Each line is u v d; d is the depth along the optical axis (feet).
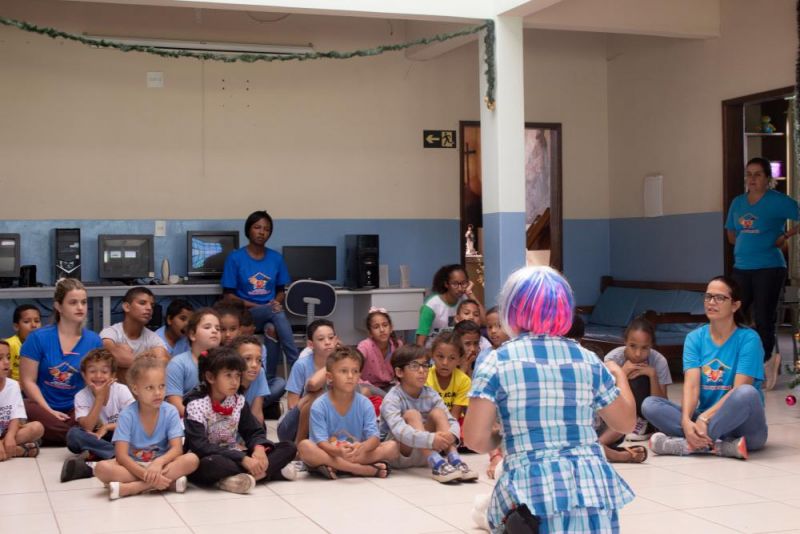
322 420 15.84
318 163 31.07
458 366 18.93
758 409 16.88
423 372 16.25
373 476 15.89
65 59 28.50
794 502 13.78
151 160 29.32
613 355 19.72
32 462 17.42
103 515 13.47
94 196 28.78
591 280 34.60
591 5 26.68
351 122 31.40
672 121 31.40
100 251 27.89
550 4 24.34
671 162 31.55
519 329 8.80
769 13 27.25
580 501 8.08
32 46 28.19
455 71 32.58
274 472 15.51
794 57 26.48
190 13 29.63
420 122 32.19
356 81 31.45
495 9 25.44
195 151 29.76
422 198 32.24
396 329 29.96
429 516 13.20
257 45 29.86
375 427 16.05
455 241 32.65
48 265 28.37
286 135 30.71
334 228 31.27
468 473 15.29
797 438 18.81
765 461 16.74
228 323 20.21
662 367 19.31
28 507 13.99
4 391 17.79
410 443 15.76
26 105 28.17
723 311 17.29
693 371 17.76
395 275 31.89
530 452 8.33
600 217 34.73
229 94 30.07
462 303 20.84
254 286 27.81
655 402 17.95
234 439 15.49
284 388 22.66
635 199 33.35
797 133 23.27
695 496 14.19
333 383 15.75
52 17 28.32
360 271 29.76
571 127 34.27
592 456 8.39
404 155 32.04
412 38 31.17
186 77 29.63
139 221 29.22
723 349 17.56
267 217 28.14
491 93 25.53
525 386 8.39
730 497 14.11
